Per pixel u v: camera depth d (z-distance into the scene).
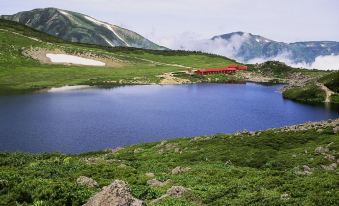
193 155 59.56
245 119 131.12
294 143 61.84
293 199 25.97
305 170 45.31
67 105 141.50
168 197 29.70
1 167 45.44
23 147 84.50
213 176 40.34
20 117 115.94
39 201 25.08
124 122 116.19
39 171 40.50
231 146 63.31
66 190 27.55
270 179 34.31
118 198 23.23
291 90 199.38
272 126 121.56
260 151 57.34
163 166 51.59
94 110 133.88
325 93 183.50
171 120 123.06
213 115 135.75
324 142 59.34
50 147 85.44
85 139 93.81
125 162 54.94
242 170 43.38
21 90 175.38
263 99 181.38
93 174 41.34
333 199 25.17
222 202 27.92
